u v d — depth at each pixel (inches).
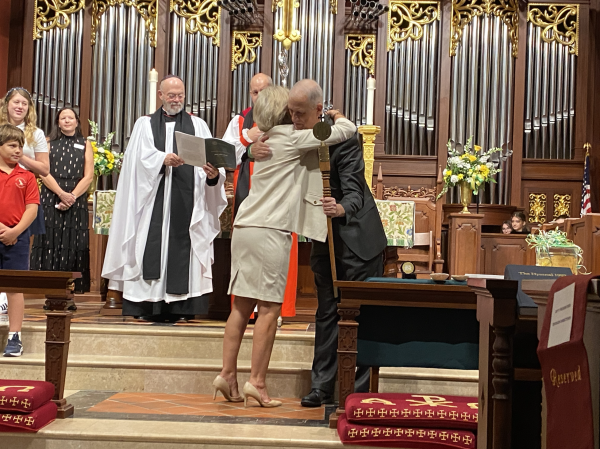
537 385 108.7
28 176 162.2
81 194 227.0
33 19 319.9
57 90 318.7
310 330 187.8
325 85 315.6
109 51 318.0
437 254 268.7
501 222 311.4
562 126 322.3
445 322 118.5
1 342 170.1
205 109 319.9
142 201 198.2
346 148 138.5
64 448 116.3
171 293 196.7
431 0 320.5
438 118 319.6
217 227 202.1
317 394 141.9
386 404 111.3
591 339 64.6
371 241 139.1
